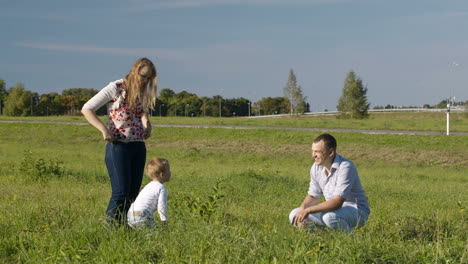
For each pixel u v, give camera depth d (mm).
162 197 5820
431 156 30234
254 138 37500
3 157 27000
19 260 4609
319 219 5918
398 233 6203
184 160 30359
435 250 4629
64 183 14320
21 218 6137
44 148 36031
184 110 173125
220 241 4672
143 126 6086
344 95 100938
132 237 5129
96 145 38906
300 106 125938
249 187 14297
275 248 4520
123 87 5777
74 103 153125
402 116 110375
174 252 4504
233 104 175250
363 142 34094
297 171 23203
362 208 6145
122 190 5840
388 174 22938
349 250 4418
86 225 5336
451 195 14055
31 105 129875
